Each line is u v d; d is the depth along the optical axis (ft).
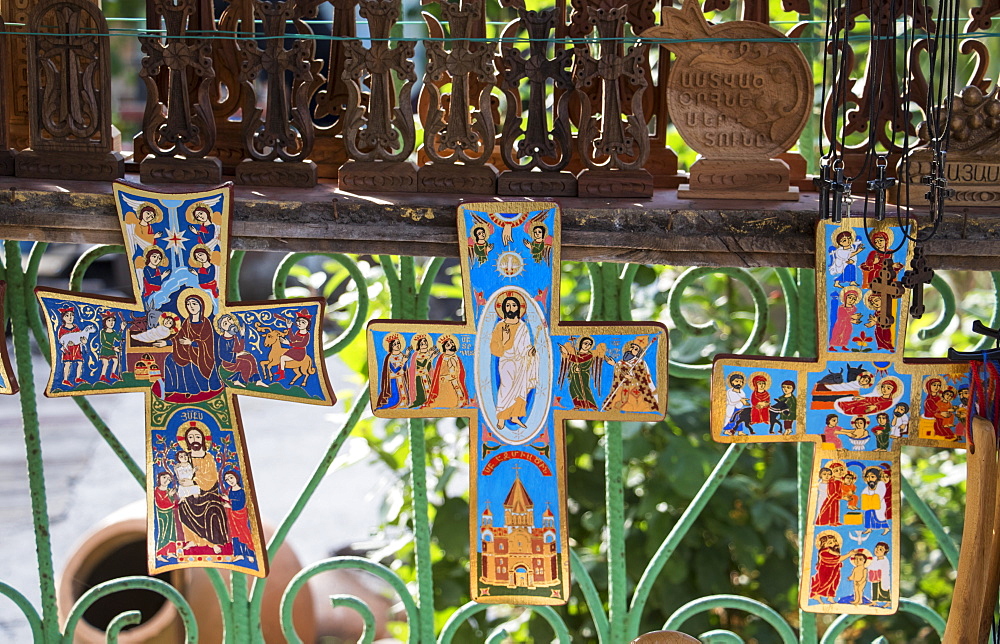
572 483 10.43
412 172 7.31
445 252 7.16
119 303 7.19
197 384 7.36
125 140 24.93
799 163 7.79
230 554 7.70
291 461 19.79
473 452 7.32
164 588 8.13
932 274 6.69
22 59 7.72
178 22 7.16
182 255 7.12
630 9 7.38
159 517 7.61
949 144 6.92
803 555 7.34
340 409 22.03
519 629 10.57
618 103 7.11
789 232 6.91
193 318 7.25
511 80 7.14
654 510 10.21
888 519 7.21
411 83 7.18
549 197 7.27
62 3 7.23
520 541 7.40
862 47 10.40
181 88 7.25
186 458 7.50
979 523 6.63
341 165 7.73
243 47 7.27
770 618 7.90
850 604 7.38
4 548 16.56
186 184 7.32
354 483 18.94
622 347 7.08
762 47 6.93
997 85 6.92
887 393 6.99
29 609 8.25
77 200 7.12
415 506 8.08
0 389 7.33
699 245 6.96
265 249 7.24
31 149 7.51
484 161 7.29
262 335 7.28
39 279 24.31
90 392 7.34
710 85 7.03
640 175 7.21
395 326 7.10
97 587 8.09
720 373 7.00
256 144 7.43
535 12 7.05
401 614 13.65
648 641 6.68
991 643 7.60
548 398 7.20
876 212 6.69
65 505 17.84
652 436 10.36
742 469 10.68
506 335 7.12
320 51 15.20
